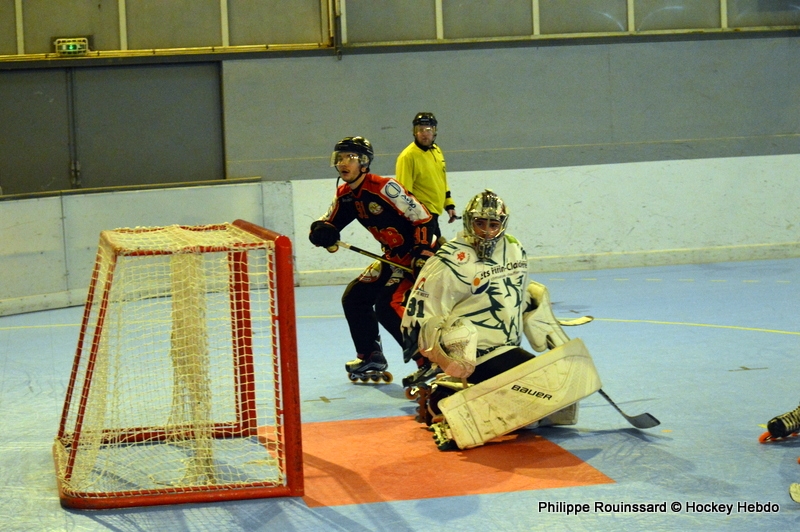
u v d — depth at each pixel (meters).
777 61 26.58
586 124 26.23
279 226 24.20
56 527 8.02
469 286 10.15
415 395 11.21
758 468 9.05
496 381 10.00
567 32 26.22
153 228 11.26
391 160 25.84
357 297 13.19
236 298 10.70
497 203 10.05
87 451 8.94
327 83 25.47
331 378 13.94
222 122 25.95
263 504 8.49
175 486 8.75
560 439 10.27
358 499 8.54
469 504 8.31
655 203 25.50
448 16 25.83
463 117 25.89
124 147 25.94
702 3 26.45
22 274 21.58
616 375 13.30
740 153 26.67
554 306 20.00
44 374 14.73
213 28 25.52
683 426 10.62
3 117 25.47
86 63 25.22
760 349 14.66
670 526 7.67
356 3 25.47
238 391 10.80
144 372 13.52
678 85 26.33
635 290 21.69
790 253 25.97
